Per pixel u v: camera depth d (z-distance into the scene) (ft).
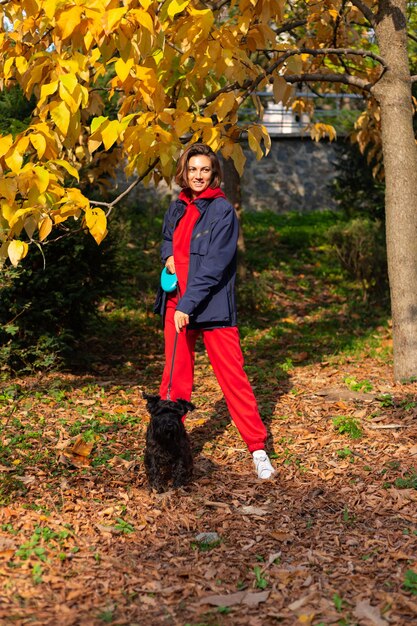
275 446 20.04
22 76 18.90
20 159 15.81
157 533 14.46
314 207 68.28
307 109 34.24
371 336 35.47
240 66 17.88
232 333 17.29
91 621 11.01
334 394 24.67
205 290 16.43
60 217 16.85
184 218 17.38
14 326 26.35
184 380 17.78
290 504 15.99
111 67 36.94
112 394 25.86
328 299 47.11
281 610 11.52
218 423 22.26
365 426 21.15
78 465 18.01
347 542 13.89
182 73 20.90
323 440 20.10
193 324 17.17
